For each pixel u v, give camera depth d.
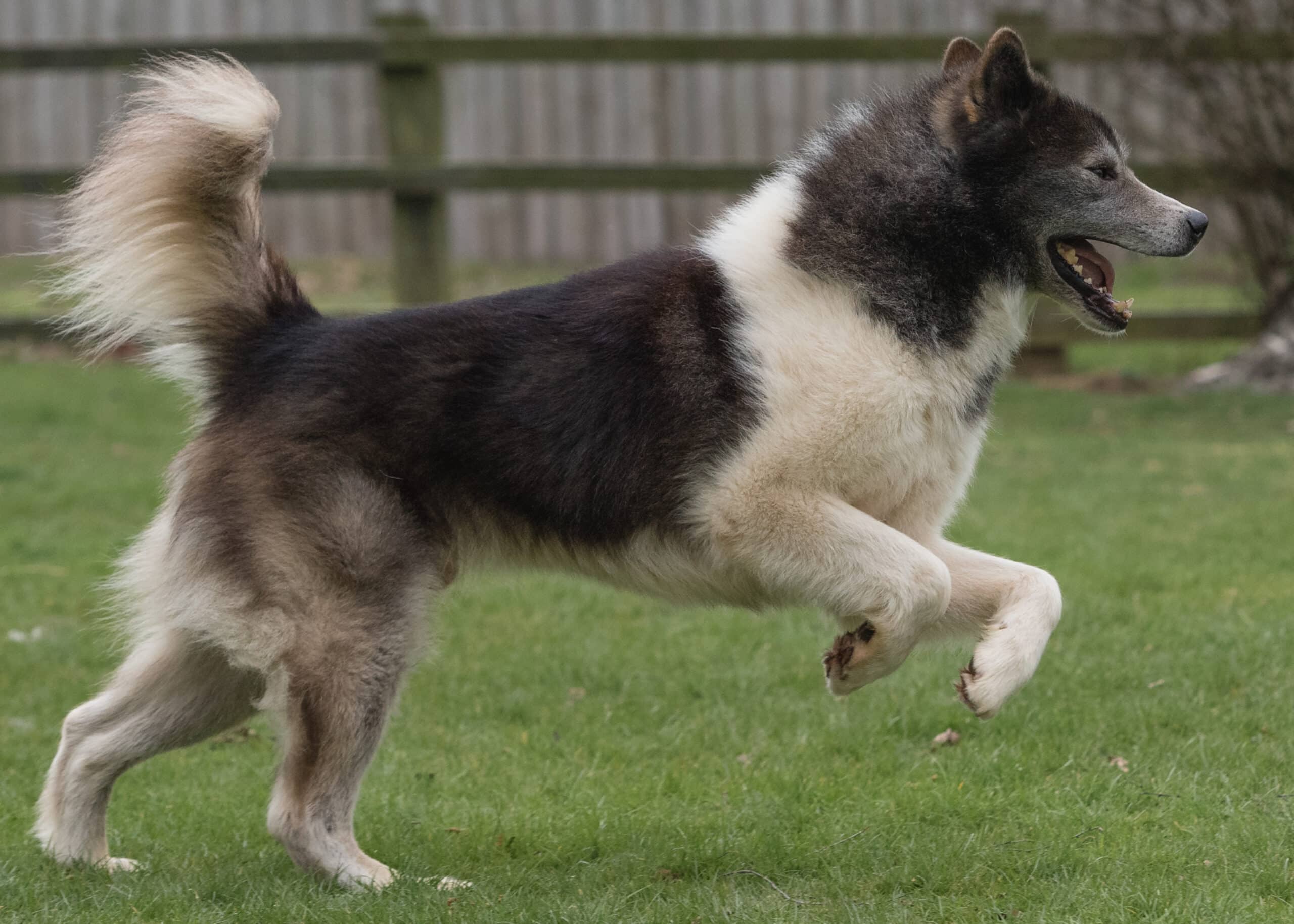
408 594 6.93
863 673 7.20
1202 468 15.84
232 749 9.34
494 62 21.06
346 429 6.88
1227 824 7.14
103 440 18.00
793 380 6.98
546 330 7.12
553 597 12.20
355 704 6.79
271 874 6.98
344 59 21.12
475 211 28.77
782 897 6.57
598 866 7.02
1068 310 7.76
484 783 8.40
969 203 7.38
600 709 9.65
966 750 8.55
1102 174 7.53
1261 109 19.34
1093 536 13.10
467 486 7.07
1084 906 6.27
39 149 28.17
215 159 7.04
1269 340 20.52
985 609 7.41
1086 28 21.91
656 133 28.27
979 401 7.47
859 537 6.93
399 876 6.82
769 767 8.46
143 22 27.94
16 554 13.27
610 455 7.04
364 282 27.44
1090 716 8.96
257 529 6.80
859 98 8.12
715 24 27.34
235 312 7.22
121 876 7.00
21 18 27.84
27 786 8.44
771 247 7.21
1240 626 10.37
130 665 7.28
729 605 7.52
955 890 6.60
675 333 7.09
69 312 7.85
